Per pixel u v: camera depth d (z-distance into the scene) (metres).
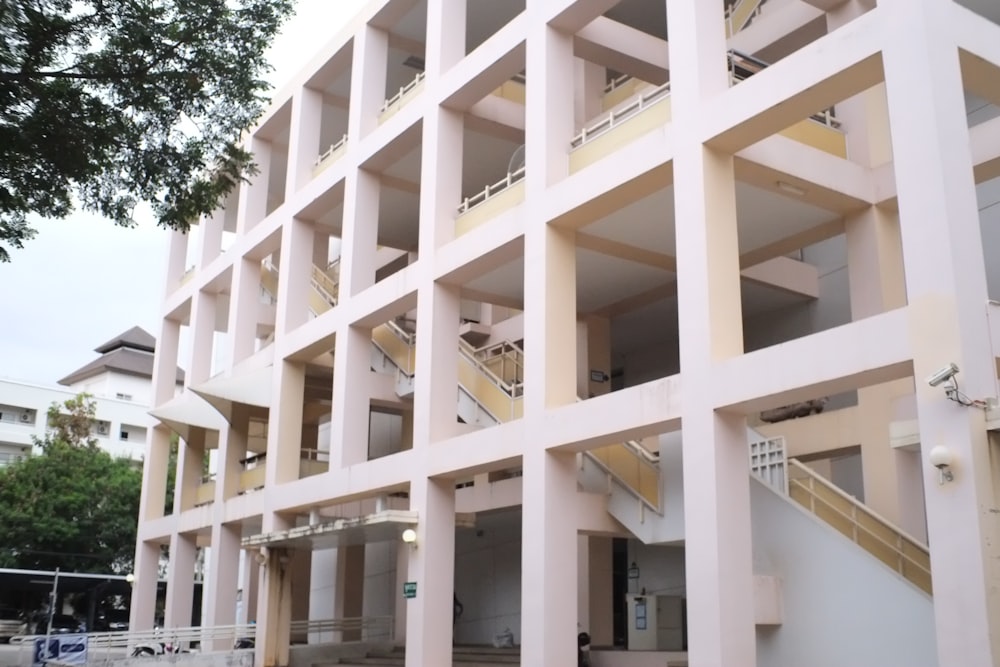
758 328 21.56
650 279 19.09
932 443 9.84
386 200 24.66
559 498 15.06
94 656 24.66
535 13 17.03
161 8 12.90
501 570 25.19
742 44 18.70
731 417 12.59
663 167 13.87
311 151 25.27
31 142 12.29
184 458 30.66
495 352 22.59
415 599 17.56
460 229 18.97
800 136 15.20
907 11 10.88
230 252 28.28
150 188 13.99
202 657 22.36
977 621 9.16
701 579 12.12
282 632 22.48
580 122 21.02
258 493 24.69
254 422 30.16
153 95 13.26
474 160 23.72
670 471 15.38
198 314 30.47
